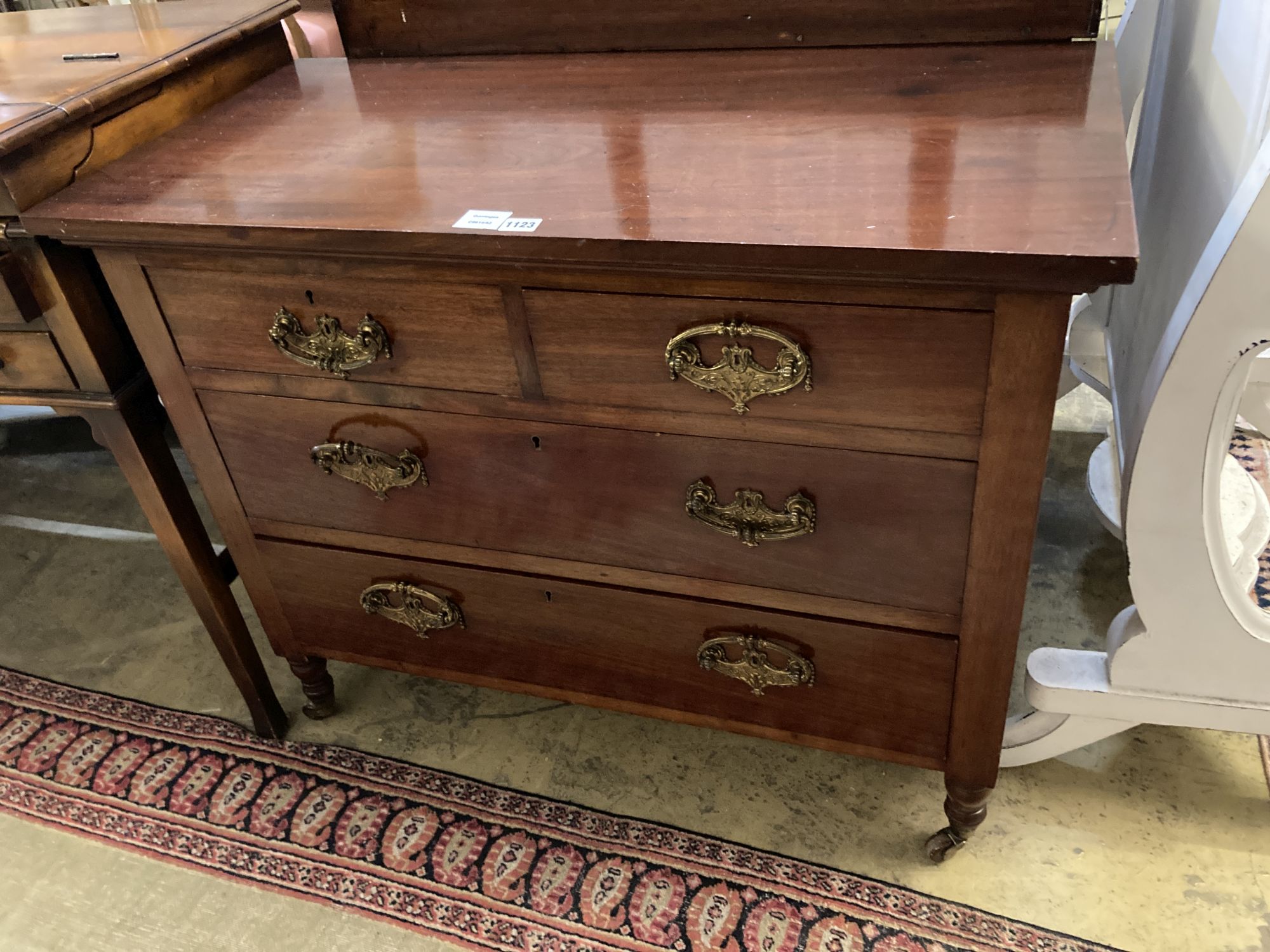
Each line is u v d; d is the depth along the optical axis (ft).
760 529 3.03
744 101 3.18
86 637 5.05
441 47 3.92
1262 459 5.11
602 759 4.21
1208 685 3.40
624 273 2.62
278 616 4.08
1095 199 2.39
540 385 2.97
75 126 3.05
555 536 3.36
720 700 3.63
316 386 3.23
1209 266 2.64
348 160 3.08
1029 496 2.69
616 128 3.09
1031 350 2.43
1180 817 3.79
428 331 2.96
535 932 3.63
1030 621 4.59
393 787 4.17
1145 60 3.95
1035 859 3.70
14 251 3.05
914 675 3.24
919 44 3.42
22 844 4.08
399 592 3.74
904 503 2.85
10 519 5.85
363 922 3.71
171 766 4.35
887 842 3.81
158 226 2.79
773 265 2.39
